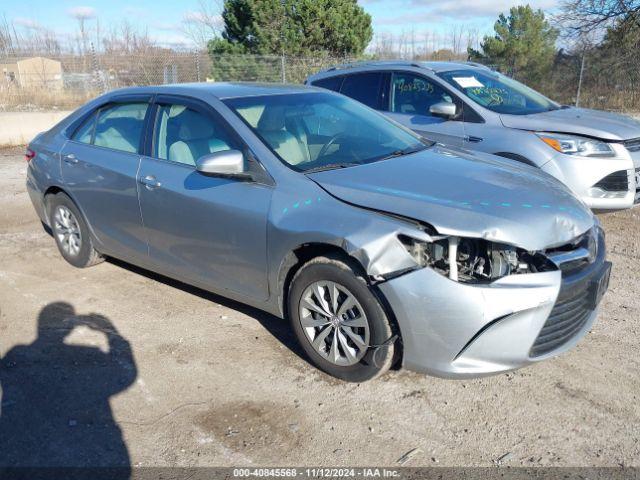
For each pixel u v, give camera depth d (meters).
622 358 3.73
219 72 17.05
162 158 4.36
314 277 3.44
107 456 2.98
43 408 3.37
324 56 19.80
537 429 3.09
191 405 3.37
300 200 3.51
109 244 4.92
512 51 20.95
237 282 3.95
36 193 5.57
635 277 4.99
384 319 3.22
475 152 4.50
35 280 5.20
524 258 3.12
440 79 6.66
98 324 4.35
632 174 5.78
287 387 3.51
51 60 17.83
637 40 17.33
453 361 3.12
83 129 5.12
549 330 3.20
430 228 3.10
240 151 3.85
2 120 12.67
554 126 5.87
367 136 4.35
